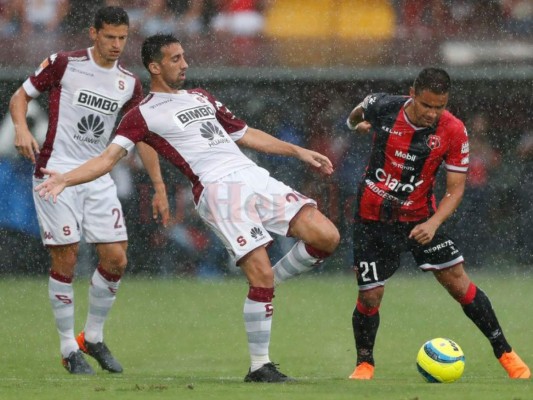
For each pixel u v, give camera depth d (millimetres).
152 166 30484
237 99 58750
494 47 58312
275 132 58656
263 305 24359
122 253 30016
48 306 45281
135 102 30641
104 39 29328
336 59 58375
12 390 22281
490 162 58125
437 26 58625
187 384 23531
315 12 58719
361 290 27719
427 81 25406
